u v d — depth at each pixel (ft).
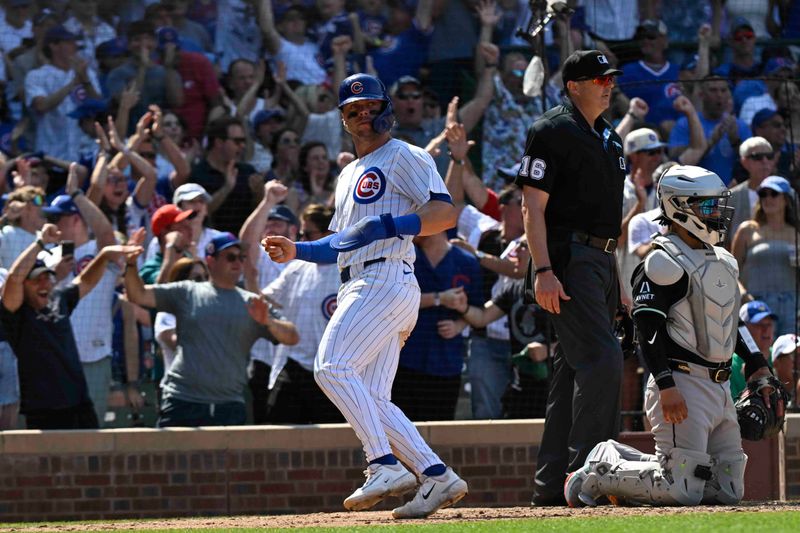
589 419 62.23
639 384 90.33
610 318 64.34
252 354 97.86
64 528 61.52
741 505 58.54
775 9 131.85
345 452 88.38
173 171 115.14
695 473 58.03
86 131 120.37
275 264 100.83
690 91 117.39
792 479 83.61
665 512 53.01
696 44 123.95
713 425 58.90
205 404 89.61
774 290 100.63
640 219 94.84
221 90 119.96
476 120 116.78
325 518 63.31
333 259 57.72
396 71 122.52
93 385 95.09
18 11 122.42
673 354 58.44
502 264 95.40
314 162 115.75
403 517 56.13
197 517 84.84
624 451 61.36
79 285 91.09
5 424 92.48
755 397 62.23
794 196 99.09
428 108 115.75
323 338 56.24
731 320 58.49
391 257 56.29
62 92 120.88
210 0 124.88
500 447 88.79
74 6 122.72
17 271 88.48
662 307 57.72
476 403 96.48
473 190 106.63
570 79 62.44
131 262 89.20
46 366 89.20
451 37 120.78
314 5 125.80
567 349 63.10
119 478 87.66
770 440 83.51
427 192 56.08
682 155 113.39
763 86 119.34
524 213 62.03
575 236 62.44
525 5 121.70
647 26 119.85
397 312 56.13
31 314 89.15
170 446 87.81
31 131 120.88
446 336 93.56
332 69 124.57
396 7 123.75
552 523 47.93
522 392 94.12
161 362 98.07
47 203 113.80
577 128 61.82
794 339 91.45
